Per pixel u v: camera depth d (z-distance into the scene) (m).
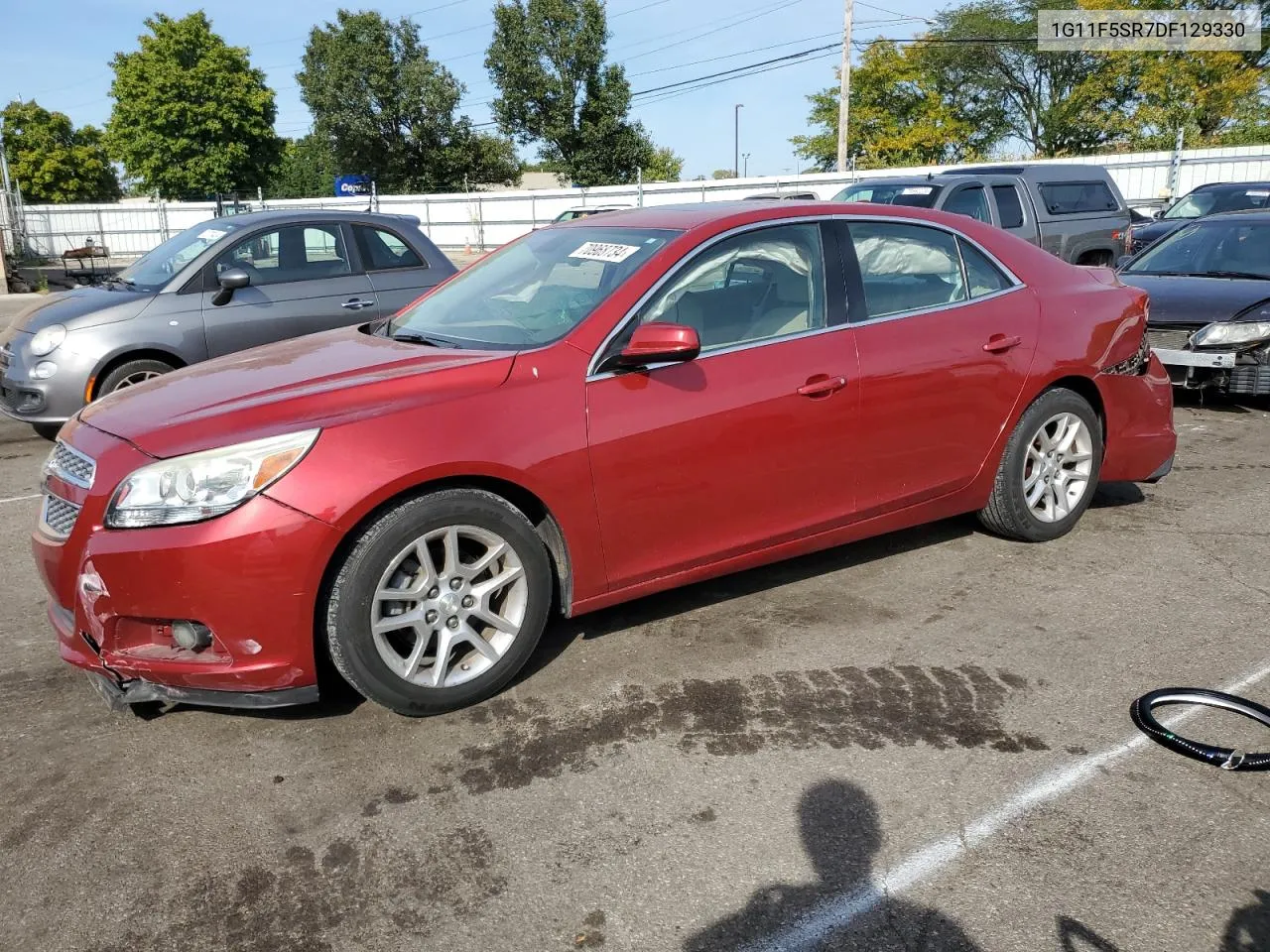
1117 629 3.85
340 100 48.69
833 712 3.25
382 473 2.97
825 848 2.57
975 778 2.86
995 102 43.16
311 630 2.96
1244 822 2.64
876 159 42.88
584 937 2.28
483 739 3.13
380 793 2.85
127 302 6.81
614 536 3.46
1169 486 5.79
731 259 3.76
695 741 3.09
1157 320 7.66
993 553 4.66
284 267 7.32
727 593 4.25
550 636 3.86
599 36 44.16
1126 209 13.27
